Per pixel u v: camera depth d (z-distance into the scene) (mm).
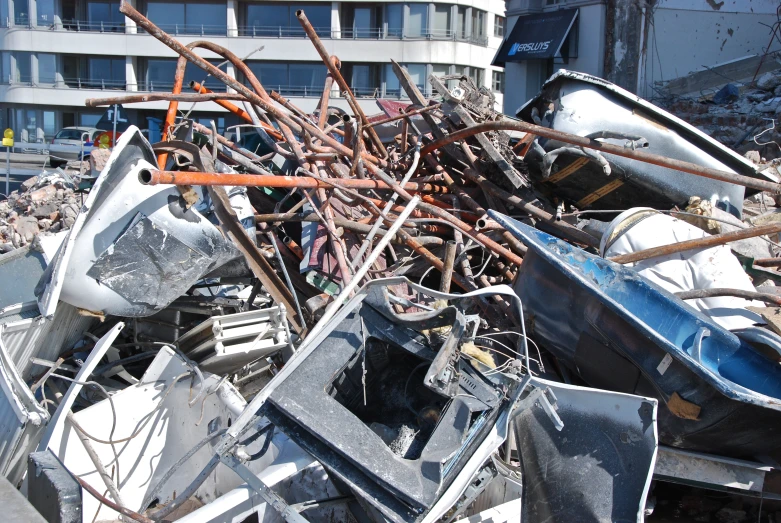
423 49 33219
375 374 2947
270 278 4309
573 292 3680
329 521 2826
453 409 2615
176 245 3826
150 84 34062
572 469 2783
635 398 2717
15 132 35062
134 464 3572
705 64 15016
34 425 3178
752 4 14367
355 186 4398
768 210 6305
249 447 3113
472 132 5078
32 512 2725
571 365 3895
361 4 33375
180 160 4359
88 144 22125
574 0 16562
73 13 34156
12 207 8695
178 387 3596
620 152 4559
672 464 3344
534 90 17922
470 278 4727
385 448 2541
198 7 33344
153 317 4465
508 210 5301
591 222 4832
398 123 6551
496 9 35406
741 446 3223
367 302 2844
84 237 3586
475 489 2648
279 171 5516
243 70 5340
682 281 3762
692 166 4508
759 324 3477
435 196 5332
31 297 3945
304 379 2652
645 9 15359
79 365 4289
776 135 10578
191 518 2580
